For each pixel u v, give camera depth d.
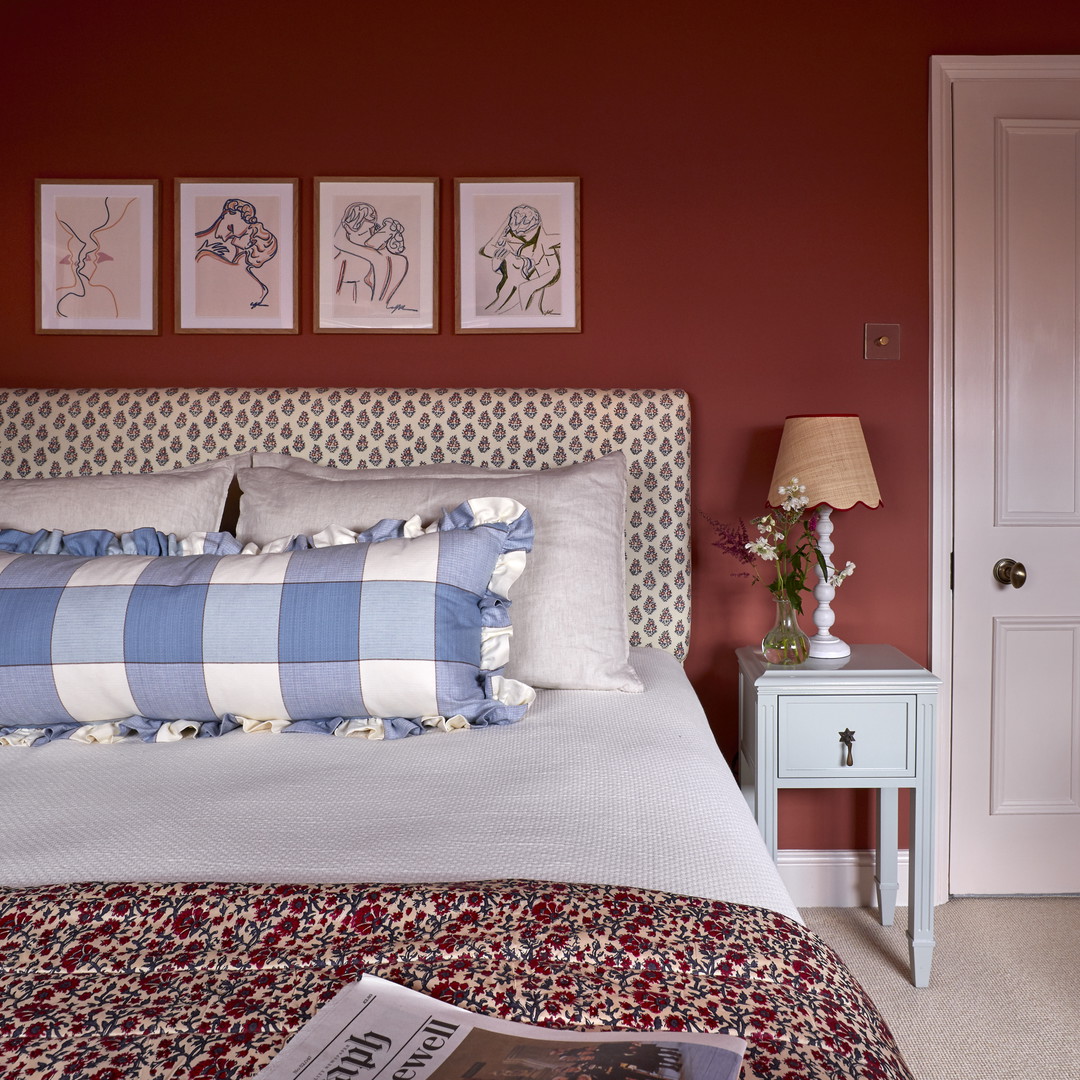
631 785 1.39
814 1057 0.75
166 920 0.95
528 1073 0.69
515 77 2.64
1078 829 2.71
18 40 2.63
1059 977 2.28
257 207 2.65
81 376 2.67
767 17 2.63
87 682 1.65
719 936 0.93
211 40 2.64
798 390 2.67
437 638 1.65
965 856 2.73
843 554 2.71
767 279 2.66
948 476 2.67
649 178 2.64
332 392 2.54
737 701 2.72
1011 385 2.66
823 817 2.75
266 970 0.88
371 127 2.64
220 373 2.68
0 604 1.68
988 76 2.61
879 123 2.64
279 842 1.19
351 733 1.68
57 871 1.12
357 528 2.00
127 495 2.09
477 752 1.56
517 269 2.65
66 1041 0.76
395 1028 0.76
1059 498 2.67
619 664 1.99
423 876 1.09
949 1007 2.16
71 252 2.65
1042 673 2.69
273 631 1.64
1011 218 2.64
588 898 0.98
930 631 2.70
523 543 1.86
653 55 2.64
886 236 2.65
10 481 2.13
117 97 2.64
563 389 2.55
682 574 2.54
